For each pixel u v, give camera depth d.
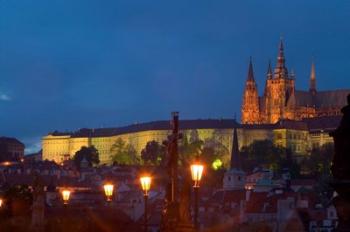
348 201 30.19
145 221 65.38
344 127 30.67
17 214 169.25
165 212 64.38
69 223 141.88
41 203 116.06
